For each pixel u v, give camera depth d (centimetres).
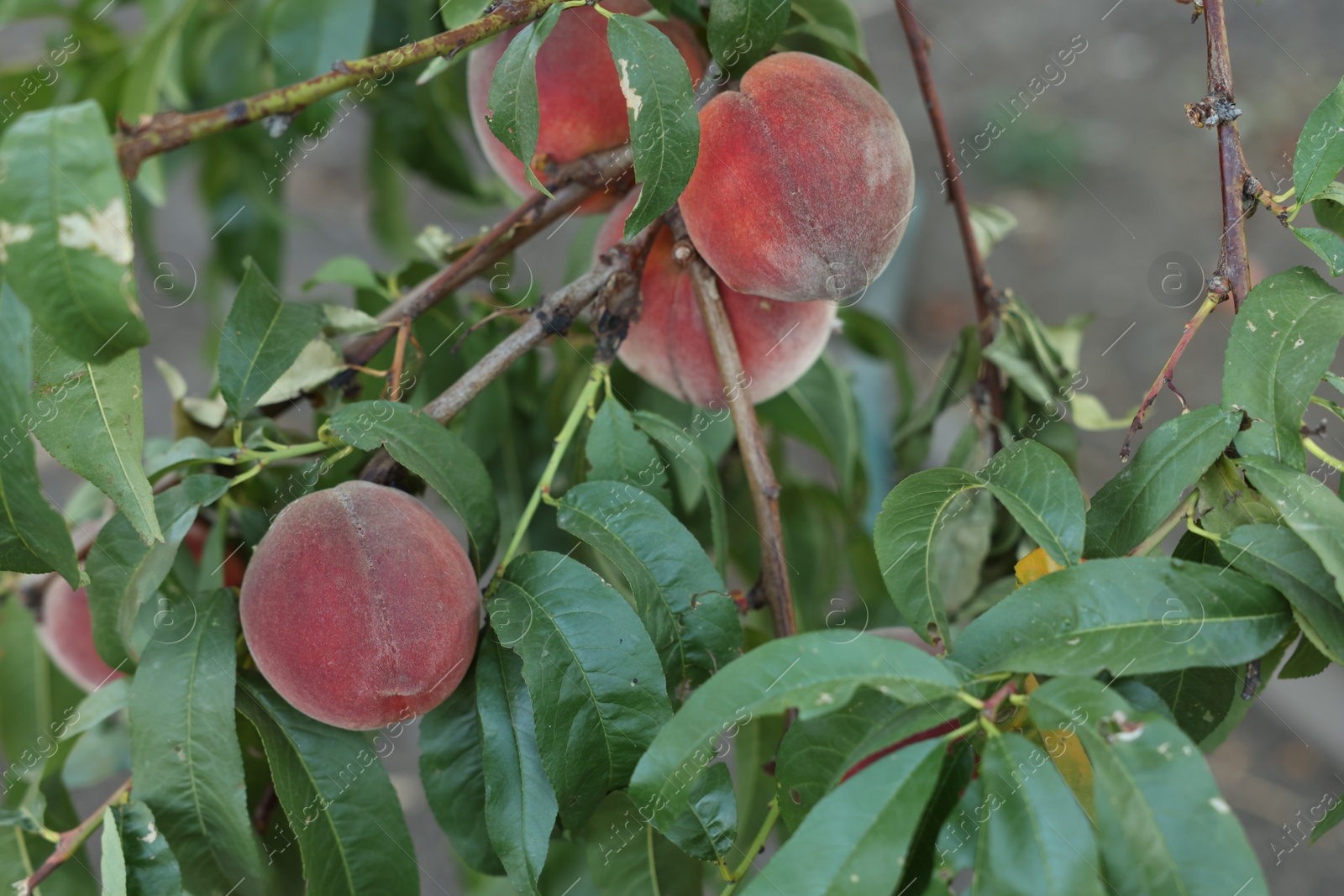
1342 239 107
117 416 106
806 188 110
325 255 302
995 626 104
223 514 119
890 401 215
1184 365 279
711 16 110
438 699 109
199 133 102
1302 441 106
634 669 108
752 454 115
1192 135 339
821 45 119
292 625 108
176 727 111
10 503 103
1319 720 219
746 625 124
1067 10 392
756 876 101
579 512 111
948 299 308
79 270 99
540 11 106
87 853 121
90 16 144
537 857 107
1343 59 348
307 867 110
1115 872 100
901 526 107
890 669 102
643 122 105
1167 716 105
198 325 276
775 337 117
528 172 106
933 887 103
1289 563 105
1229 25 367
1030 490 107
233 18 146
